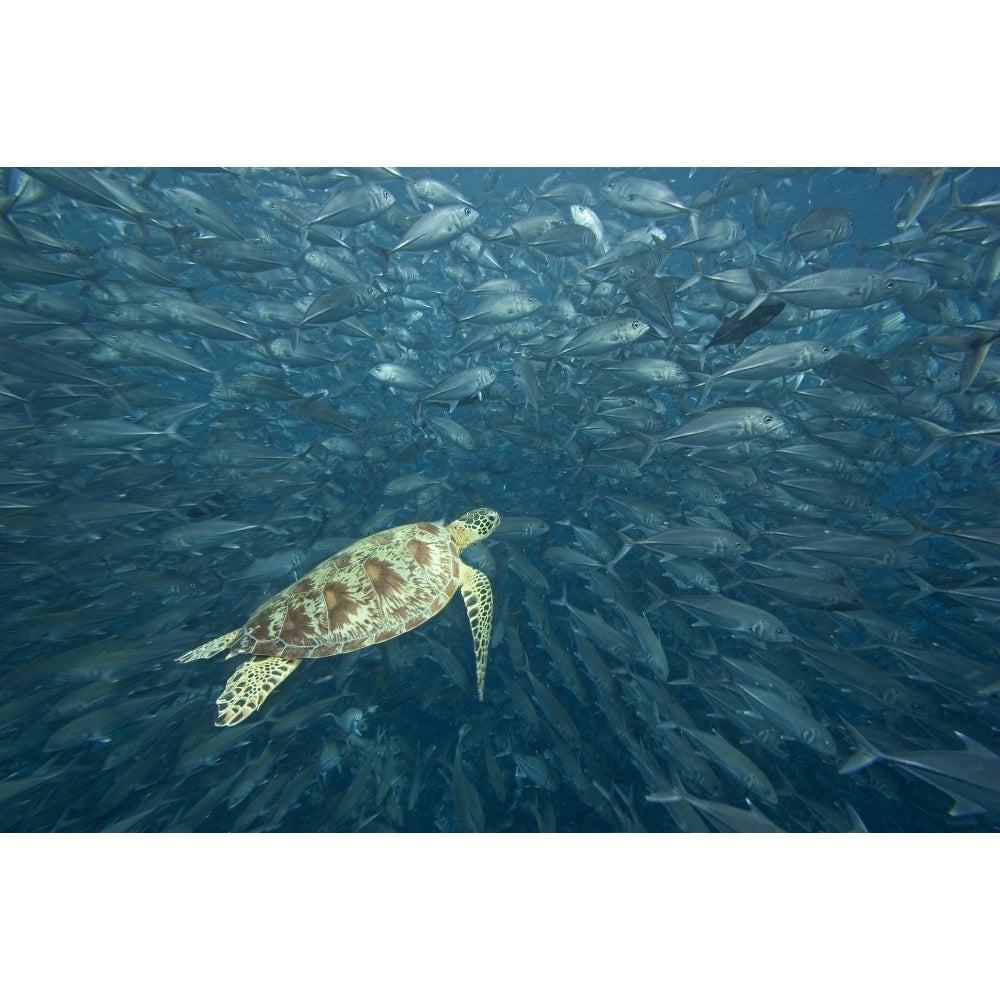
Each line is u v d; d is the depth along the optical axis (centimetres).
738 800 251
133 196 328
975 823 246
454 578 226
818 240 345
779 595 262
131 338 317
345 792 245
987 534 255
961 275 354
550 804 253
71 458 293
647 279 307
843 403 323
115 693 239
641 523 304
